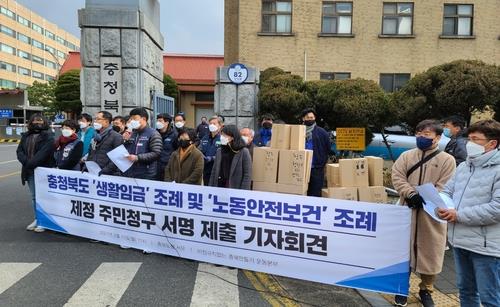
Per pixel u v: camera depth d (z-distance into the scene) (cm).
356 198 466
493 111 927
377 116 897
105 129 574
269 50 1812
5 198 820
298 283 430
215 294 394
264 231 434
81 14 874
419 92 898
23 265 458
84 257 488
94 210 542
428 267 370
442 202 297
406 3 1802
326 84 983
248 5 1802
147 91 944
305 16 1803
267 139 730
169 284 414
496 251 277
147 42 940
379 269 387
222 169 502
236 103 1021
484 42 1786
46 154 584
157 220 495
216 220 459
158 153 539
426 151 382
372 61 1812
